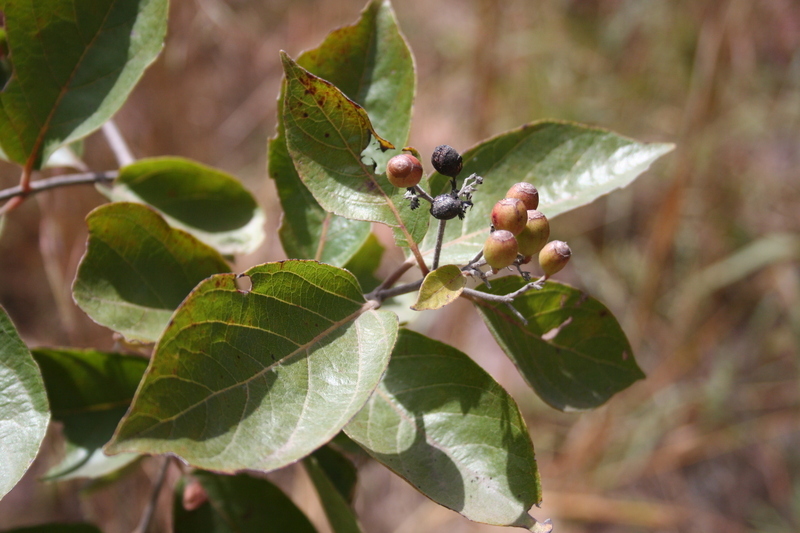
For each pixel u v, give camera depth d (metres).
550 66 1.32
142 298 0.46
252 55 1.33
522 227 0.41
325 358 0.41
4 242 1.17
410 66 0.47
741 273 1.25
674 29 1.31
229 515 0.50
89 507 0.95
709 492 1.30
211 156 1.25
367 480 1.26
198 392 0.39
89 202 0.85
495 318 0.46
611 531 1.27
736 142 1.30
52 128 0.48
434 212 0.42
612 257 1.35
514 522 0.41
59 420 0.49
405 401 0.43
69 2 0.47
